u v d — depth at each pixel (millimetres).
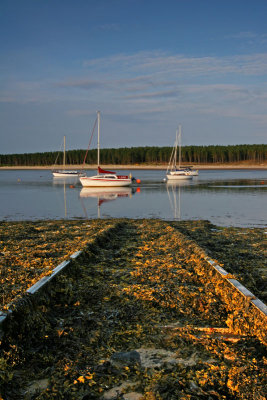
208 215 21844
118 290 6883
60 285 6832
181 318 5719
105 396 3766
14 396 3738
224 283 6883
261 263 9547
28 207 26656
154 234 13641
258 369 4113
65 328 5203
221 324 5500
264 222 19047
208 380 3975
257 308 5250
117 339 4938
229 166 149875
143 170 140375
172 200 30734
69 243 11461
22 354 4469
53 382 3969
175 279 7531
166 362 4383
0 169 173750
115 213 23234
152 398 3652
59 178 80188
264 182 54906
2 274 7703
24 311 5133
